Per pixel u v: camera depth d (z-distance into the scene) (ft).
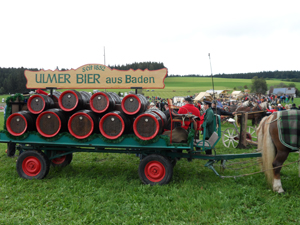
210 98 116.06
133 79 18.86
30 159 19.21
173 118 17.48
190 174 20.31
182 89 327.47
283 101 140.97
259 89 305.12
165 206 14.05
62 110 19.13
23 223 12.41
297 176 19.24
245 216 13.29
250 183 18.10
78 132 17.97
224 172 20.47
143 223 12.48
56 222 12.52
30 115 19.06
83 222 12.50
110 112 17.43
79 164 23.59
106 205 14.29
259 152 18.29
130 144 17.43
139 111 17.31
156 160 17.39
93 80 19.38
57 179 18.85
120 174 20.15
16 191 16.58
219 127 20.13
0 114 87.61
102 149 19.08
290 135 15.67
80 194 15.90
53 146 20.01
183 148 16.93
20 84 300.61
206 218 12.80
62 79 19.80
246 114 29.53
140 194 15.81
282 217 12.91
